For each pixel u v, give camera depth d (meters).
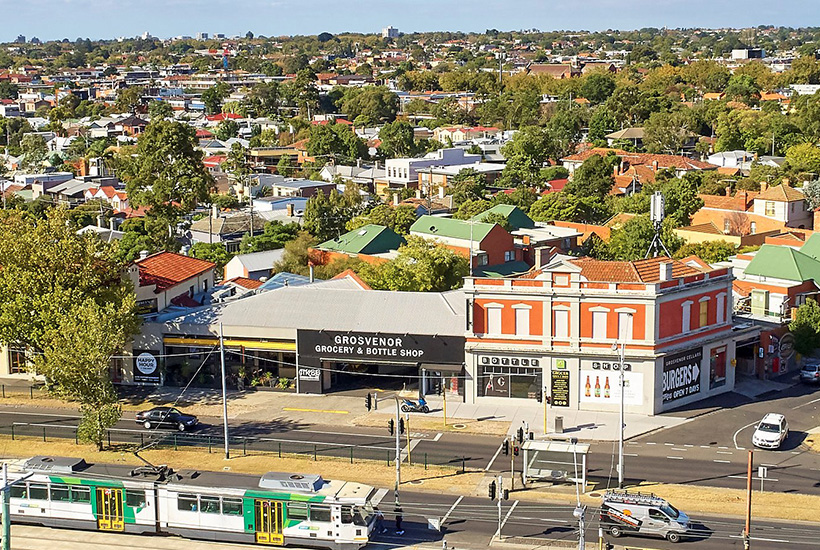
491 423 93.50
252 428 93.12
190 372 106.88
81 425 87.50
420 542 67.88
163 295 116.50
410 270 125.88
